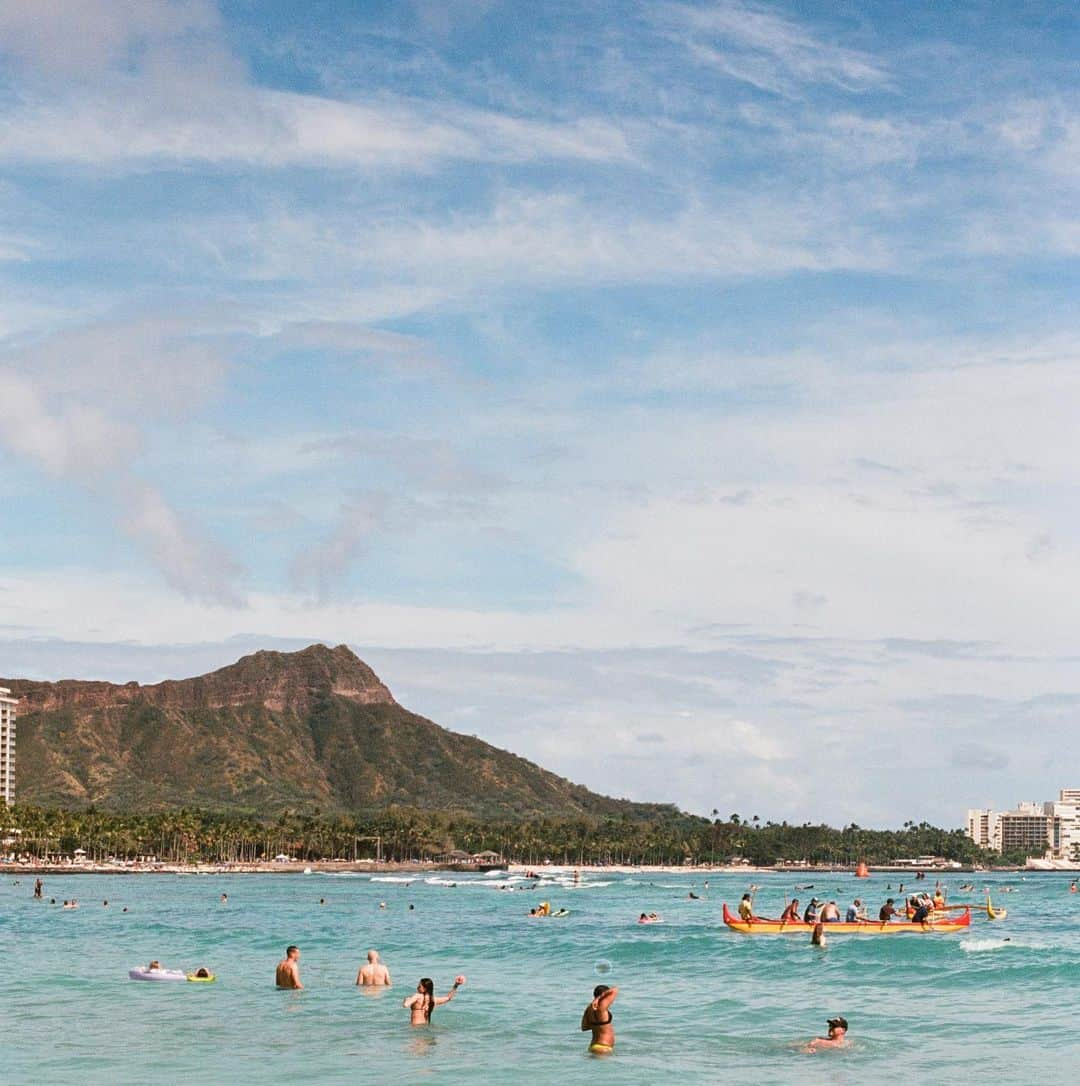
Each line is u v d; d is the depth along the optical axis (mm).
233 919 136250
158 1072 39531
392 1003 54781
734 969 70812
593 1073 39438
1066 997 57625
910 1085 37844
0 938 100875
